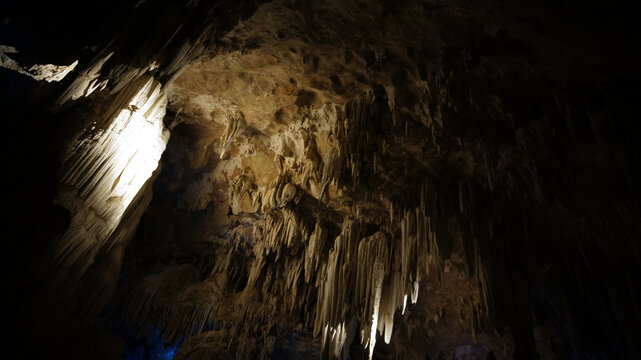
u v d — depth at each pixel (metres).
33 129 3.98
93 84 4.49
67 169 4.11
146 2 4.38
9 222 3.49
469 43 5.27
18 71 4.64
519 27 4.83
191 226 11.66
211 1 4.63
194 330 13.88
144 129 5.30
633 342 7.04
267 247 10.37
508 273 7.43
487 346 11.72
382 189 8.16
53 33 4.91
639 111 5.19
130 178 5.18
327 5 5.07
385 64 5.98
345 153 7.36
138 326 13.57
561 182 6.39
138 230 11.42
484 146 6.58
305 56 6.09
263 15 5.30
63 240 4.00
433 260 8.30
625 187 6.05
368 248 8.77
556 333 10.33
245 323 12.01
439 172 7.58
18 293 3.47
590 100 5.50
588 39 4.70
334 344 8.70
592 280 7.67
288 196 8.77
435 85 5.97
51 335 3.79
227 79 6.93
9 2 4.66
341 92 6.75
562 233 7.65
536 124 5.93
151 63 4.82
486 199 7.36
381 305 8.59
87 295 4.56
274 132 8.24
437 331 12.07
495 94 5.84
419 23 5.17
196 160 9.76
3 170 3.62
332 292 8.78
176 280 12.18
